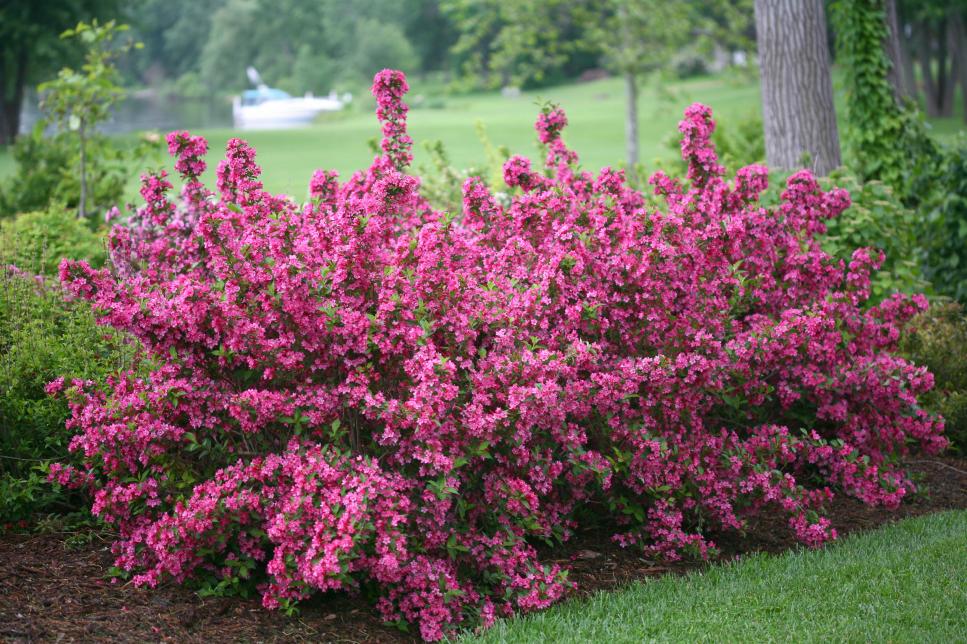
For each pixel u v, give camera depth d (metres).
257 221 4.67
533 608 4.31
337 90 91.19
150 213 5.64
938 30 44.38
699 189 5.93
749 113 15.44
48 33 38.75
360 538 3.79
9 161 29.84
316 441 4.43
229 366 4.34
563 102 65.62
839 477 5.89
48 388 4.66
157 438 4.21
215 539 4.10
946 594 4.40
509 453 4.46
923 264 9.37
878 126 11.17
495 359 4.39
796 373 5.47
